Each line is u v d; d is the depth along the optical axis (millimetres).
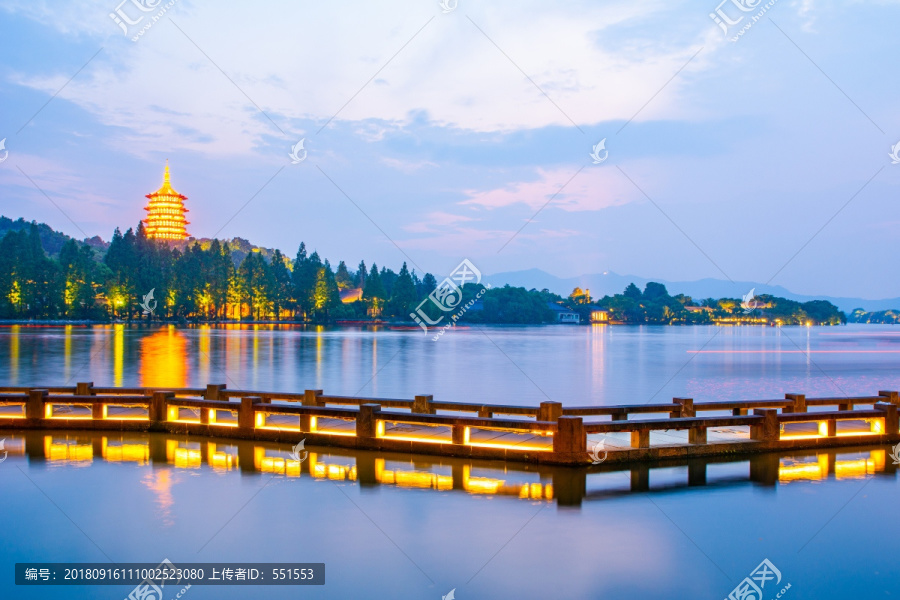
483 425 16609
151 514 12508
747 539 11648
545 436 18359
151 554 10711
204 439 18891
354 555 10742
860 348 109750
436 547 11070
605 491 14203
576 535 11695
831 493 14297
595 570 10289
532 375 51656
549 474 15453
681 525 12250
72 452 17188
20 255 145625
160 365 55812
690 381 48688
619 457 16453
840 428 19797
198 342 96250
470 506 13125
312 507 12969
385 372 52438
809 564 10648
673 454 16969
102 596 9391
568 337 147125
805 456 17531
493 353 82062
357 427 17859
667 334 183875
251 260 189750
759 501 13688
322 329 167750
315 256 194000
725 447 17484
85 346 80125
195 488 14141
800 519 12656
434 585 9711
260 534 11555
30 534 11477
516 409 18719
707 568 10430
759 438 17906
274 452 17359
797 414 18172
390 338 122938
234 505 13039
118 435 19250
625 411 18797
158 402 19766
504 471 15680
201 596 9398
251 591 9508
